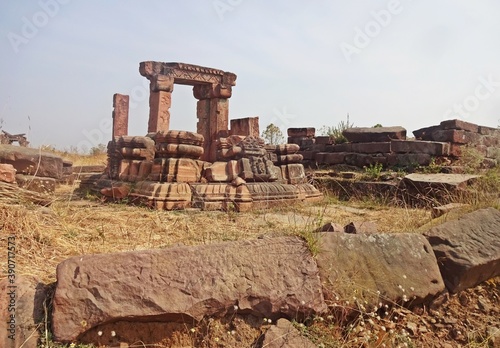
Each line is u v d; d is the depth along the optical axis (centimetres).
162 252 272
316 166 1296
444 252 371
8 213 382
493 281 384
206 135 1405
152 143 815
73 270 248
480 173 959
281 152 913
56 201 602
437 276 349
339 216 656
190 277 268
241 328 272
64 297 238
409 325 313
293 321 281
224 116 1388
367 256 334
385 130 1144
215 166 743
